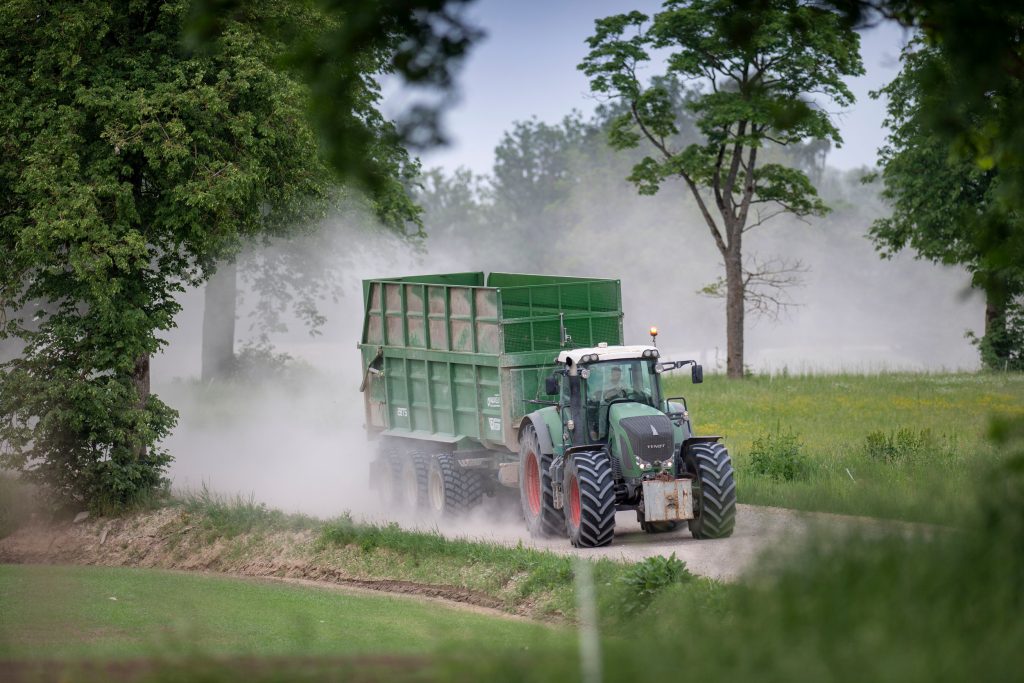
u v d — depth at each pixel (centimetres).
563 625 4022
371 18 2045
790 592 2020
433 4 2034
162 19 7425
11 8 7088
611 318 6706
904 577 1995
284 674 2244
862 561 2106
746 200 14275
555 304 6575
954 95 1983
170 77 7475
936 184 13925
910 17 2081
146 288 7650
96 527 7250
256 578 5872
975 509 2220
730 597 2308
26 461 7419
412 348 7238
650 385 5903
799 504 5719
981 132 2116
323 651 3588
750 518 5703
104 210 7425
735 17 2192
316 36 2122
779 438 7562
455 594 4944
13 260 7575
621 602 3803
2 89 7319
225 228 7419
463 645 2453
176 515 7081
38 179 7069
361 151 2111
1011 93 2045
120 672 2694
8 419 7469
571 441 5734
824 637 1803
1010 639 1759
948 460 6562
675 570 3869
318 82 2089
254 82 7344
